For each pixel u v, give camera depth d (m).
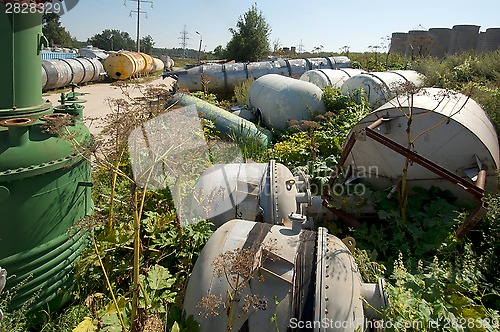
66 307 3.65
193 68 16.34
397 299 2.80
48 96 17.67
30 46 3.26
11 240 3.07
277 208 4.25
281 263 2.73
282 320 2.46
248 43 34.31
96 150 3.39
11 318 3.06
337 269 2.64
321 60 18.05
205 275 2.76
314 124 7.66
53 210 3.27
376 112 5.13
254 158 6.95
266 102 10.01
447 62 14.14
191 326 2.62
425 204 4.75
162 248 3.96
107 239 3.59
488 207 4.29
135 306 2.52
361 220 4.97
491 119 6.16
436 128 4.77
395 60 19.33
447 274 3.52
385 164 5.14
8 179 2.89
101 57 29.55
